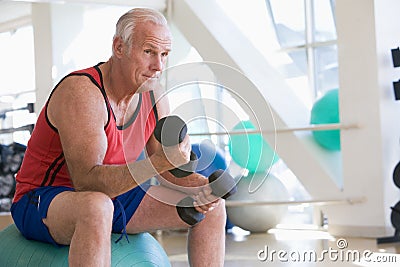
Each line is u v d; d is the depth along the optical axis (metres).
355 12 6.14
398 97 6.03
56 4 8.12
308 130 6.36
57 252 2.65
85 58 8.38
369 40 6.07
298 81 7.70
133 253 2.73
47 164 2.65
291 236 6.36
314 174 6.56
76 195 2.39
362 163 6.17
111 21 8.59
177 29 7.41
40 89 8.20
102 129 2.51
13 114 10.66
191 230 2.74
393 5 6.20
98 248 2.31
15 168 8.33
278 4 7.64
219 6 7.27
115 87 2.61
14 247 2.81
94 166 2.45
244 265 4.49
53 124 2.57
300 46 7.56
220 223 2.74
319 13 7.44
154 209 2.72
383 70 6.08
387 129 6.09
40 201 2.58
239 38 7.14
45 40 8.15
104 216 2.33
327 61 7.45
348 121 6.21
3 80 11.01
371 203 6.12
